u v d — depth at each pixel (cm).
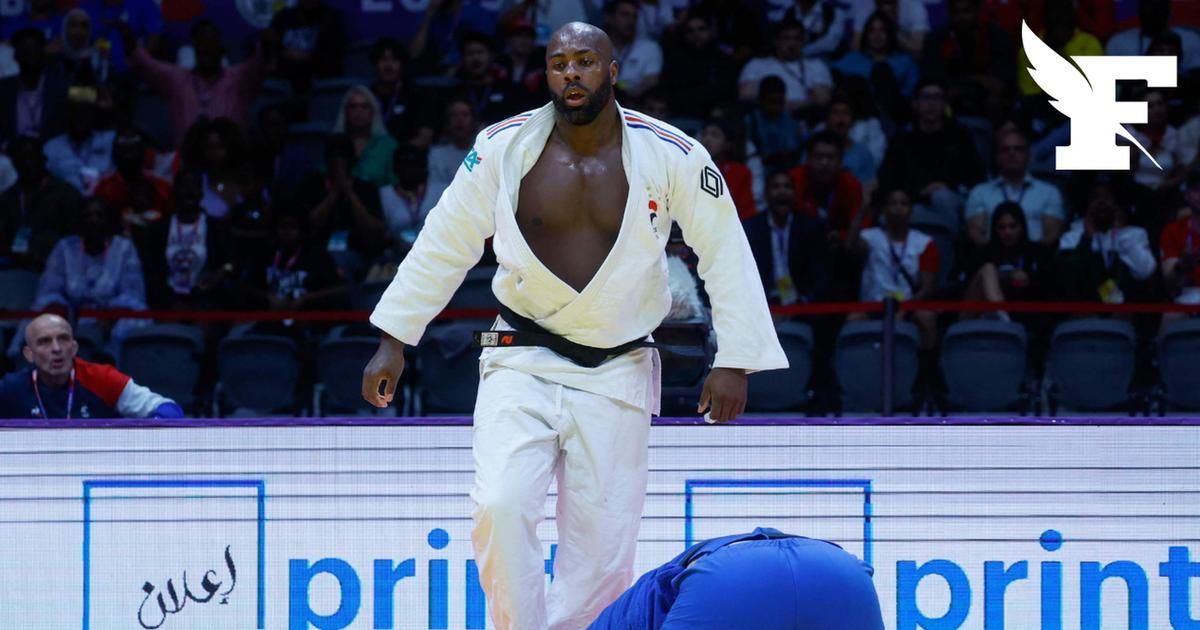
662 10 2552
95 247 2202
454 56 2588
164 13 2661
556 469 920
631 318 904
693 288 1367
